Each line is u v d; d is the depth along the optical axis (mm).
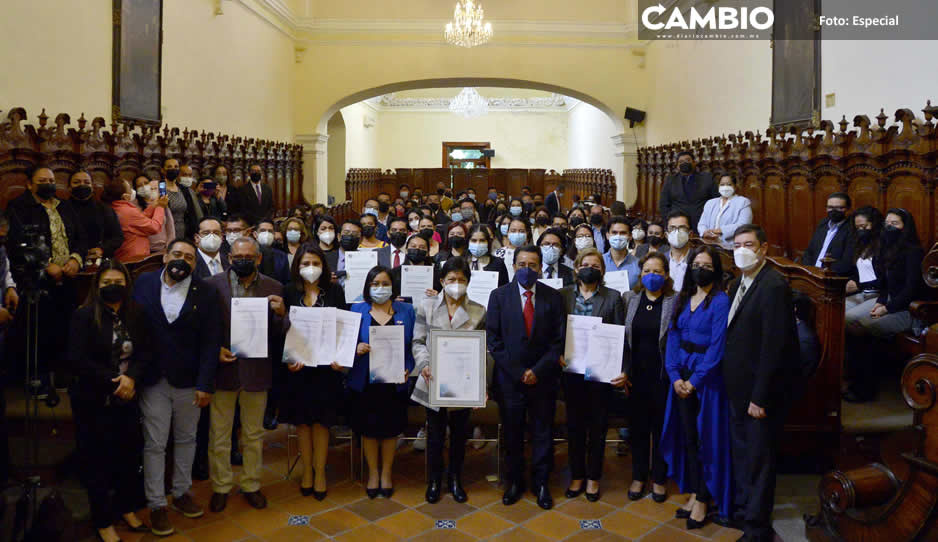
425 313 4910
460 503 4754
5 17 6770
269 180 13164
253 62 12906
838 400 4793
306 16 15109
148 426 4273
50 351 5465
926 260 4613
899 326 5414
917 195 6117
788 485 4750
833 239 6199
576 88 15320
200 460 5160
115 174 7855
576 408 4809
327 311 4656
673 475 4574
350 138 21562
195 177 9820
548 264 5746
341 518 4523
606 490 4973
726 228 7469
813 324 4852
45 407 5387
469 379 4629
